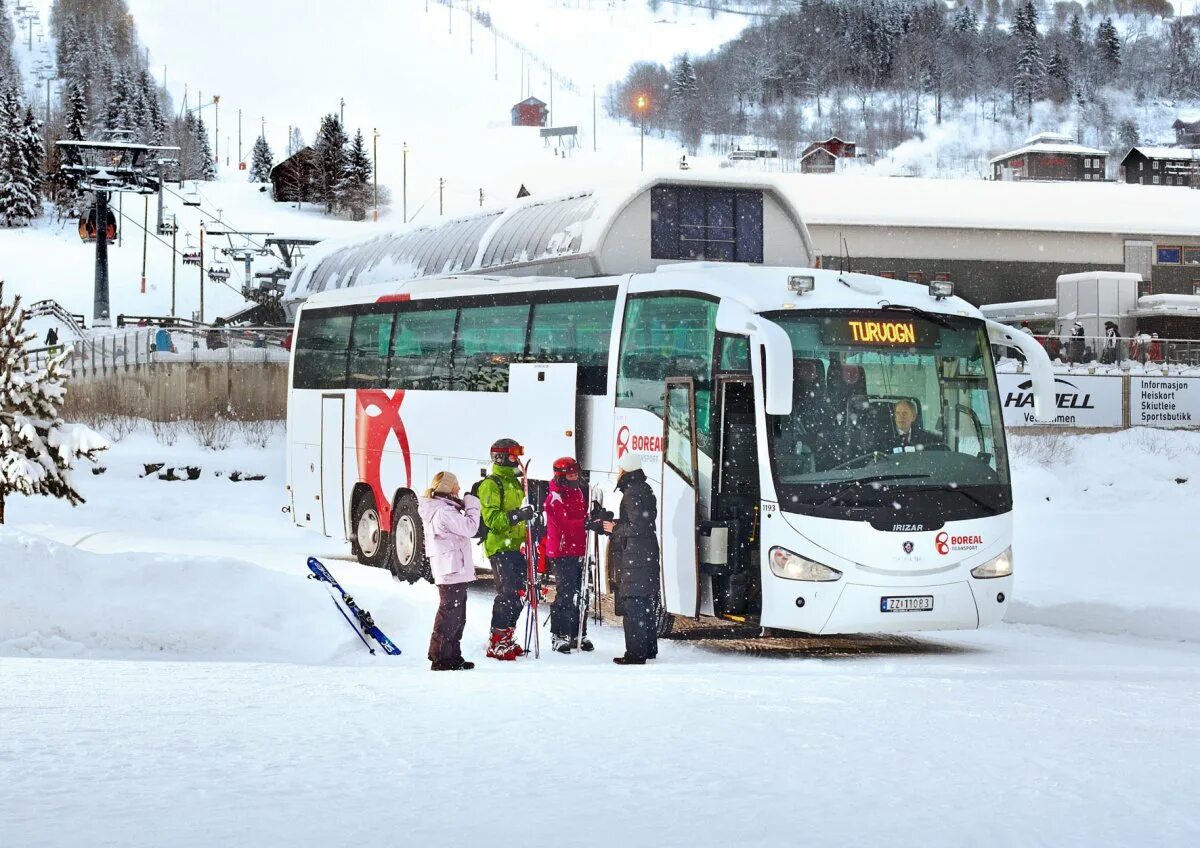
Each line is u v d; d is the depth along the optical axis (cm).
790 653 1489
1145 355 4488
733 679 1149
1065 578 1984
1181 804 642
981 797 657
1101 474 3684
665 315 1558
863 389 1427
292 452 2400
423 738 824
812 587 1382
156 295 10656
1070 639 1608
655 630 1373
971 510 1433
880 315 1445
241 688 1077
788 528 1387
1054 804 641
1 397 2117
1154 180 12588
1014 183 7688
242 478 3900
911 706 972
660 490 1518
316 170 16250
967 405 1465
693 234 2462
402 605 1634
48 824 594
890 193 7250
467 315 1930
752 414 1435
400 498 2080
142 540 2555
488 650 1416
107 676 1162
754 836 575
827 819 608
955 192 7400
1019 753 779
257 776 706
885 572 1388
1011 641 1588
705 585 1459
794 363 1412
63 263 11544
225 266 11681
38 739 818
